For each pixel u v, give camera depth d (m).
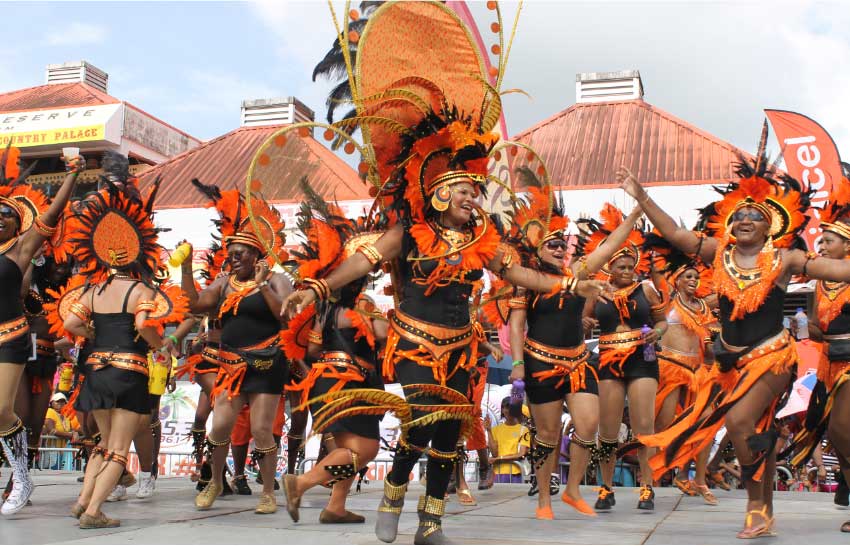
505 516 5.63
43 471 9.84
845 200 5.61
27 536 4.38
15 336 5.23
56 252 6.02
